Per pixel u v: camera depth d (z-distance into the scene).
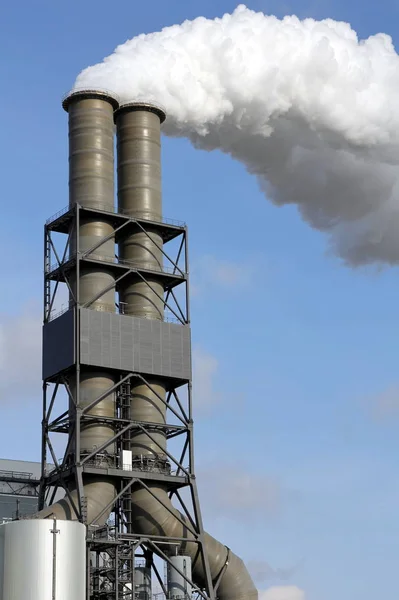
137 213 124.25
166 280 124.50
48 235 122.75
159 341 120.50
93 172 121.94
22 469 153.50
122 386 118.81
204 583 117.12
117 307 123.06
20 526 101.50
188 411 120.62
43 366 119.38
